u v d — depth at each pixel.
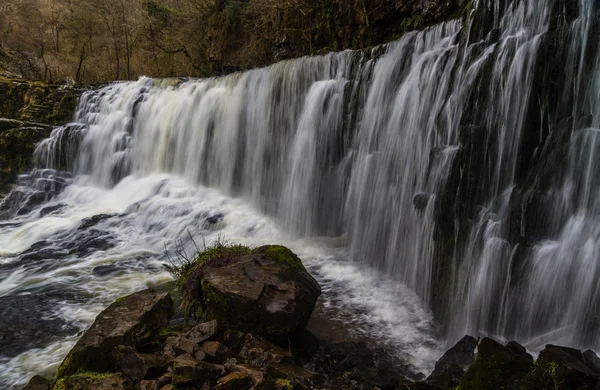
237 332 4.19
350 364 4.25
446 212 5.77
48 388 3.73
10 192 14.39
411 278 6.78
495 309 4.90
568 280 4.22
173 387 3.36
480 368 3.14
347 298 6.34
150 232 10.05
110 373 3.56
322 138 9.75
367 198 8.36
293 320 4.32
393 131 7.93
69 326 5.54
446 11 9.85
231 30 20.59
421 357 4.69
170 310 4.76
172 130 14.18
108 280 7.19
